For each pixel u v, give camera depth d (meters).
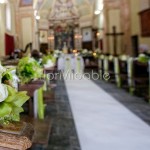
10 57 6.63
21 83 2.09
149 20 7.50
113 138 2.92
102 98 5.53
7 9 7.69
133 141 2.81
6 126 0.71
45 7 17.78
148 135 3.00
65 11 19.45
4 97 0.69
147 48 7.66
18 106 0.76
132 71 5.93
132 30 9.18
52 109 4.42
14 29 8.56
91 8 17.22
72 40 18.69
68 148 2.62
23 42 9.09
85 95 5.96
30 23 9.17
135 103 4.91
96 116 3.93
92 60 14.26
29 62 2.15
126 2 9.76
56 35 18.62
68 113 4.14
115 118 3.79
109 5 11.39
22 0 9.02
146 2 7.86
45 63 4.31
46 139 1.92
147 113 4.07
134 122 3.56
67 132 3.15
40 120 2.45
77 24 18.58
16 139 0.65
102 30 13.26
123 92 6.31
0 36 6.75
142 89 5.76
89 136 3.00
